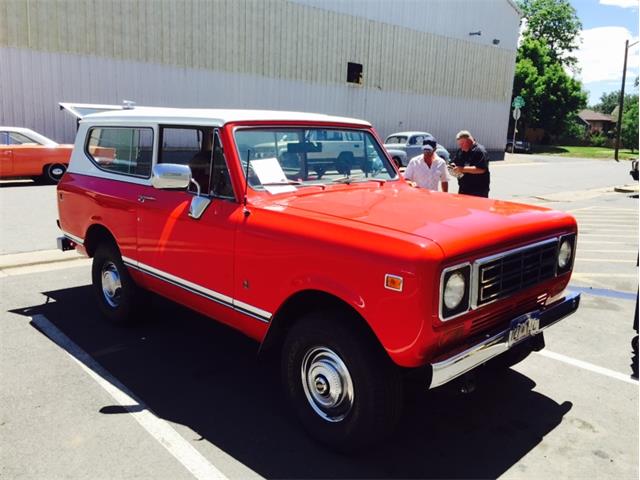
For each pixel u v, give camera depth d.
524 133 55.00
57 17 16.91
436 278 2.63
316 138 4.08
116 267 4.78
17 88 16.53
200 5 19.98
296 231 3.12
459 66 31.75
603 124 92.00
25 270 6.72
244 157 3.63
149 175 4.34
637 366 4.44
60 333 4.83
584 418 3.64
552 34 66.62
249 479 2.94
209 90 20.84
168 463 3.05
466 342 2.98
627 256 8.50
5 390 3.80
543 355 4.64
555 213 3.64
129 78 18.67
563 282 3.68
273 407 3.68
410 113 29.67
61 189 5.32
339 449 3.13
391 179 4.52
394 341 2.71
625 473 3.06
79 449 3.15
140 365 4.27
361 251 2.80
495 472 3.05
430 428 3.48
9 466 2.97
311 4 23.77
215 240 3.62
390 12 27.27
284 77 23.33
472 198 3.96
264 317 3.38
